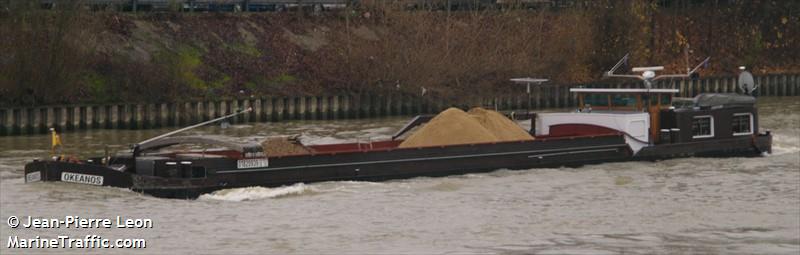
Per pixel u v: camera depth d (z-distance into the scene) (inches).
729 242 2815.0
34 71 5487.2
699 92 7322.8
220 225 2915.8
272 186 3324.3
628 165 3941.9
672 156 4084.6
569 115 4087.1
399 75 6486.2
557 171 3774.6
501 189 3449.8
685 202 3312.0
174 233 2827.3
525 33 7140.8
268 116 5890.8
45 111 5315.0
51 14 5654.5
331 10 7042.3
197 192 3213.6
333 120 6028.5
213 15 6555.1
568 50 7244.1
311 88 6373.0
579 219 3056.1
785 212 3174.2
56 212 2994.6
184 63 6122.1
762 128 5191.9
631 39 7440.9
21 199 3125.0
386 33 6756.9
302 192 3331.7
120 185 3198.8
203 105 5728.3
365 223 2967.5
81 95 5674.2
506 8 7401.6
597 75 7347.4
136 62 5944.9
